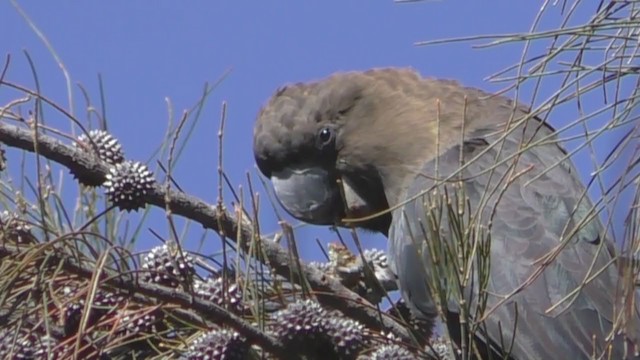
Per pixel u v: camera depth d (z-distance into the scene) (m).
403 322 6.39
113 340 5.98
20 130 6.49
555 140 5.28
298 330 5.84
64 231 6.91
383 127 9.45
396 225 8.62
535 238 7.89
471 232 6.23
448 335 6.04
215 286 6.21
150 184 6.40
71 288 5.98
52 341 5.64
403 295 8.18
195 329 6.26
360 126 9.55
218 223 6.40
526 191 8.15
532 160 8.42
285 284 6.80
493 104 9.25
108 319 5.98
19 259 5.68
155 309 5.97
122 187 6.35
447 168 8.73
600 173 4.75
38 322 5.70
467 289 6.74
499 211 8.07
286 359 5.94
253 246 6.26
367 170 9.50
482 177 8.38
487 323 7.53
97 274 5.29
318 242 7.51
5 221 6.16
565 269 7.64
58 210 6.79
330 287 6.65
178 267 6.20
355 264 7.46
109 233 7.16
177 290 5.97
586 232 7.84
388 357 5.73
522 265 7.77
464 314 5.78
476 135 8.95
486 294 5.92
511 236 7.92
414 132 9.30
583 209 8.02
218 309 5.80
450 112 9.28
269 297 6.45
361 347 5.93
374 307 6.68
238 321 5.81
